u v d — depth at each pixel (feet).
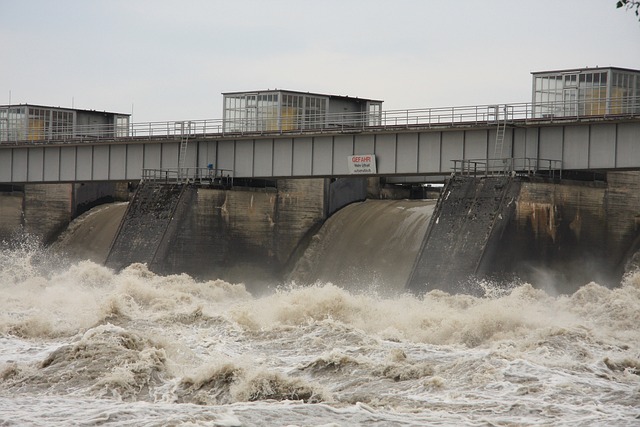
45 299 311.27
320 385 163.94
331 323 224.12
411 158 405.80
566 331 208.85
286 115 499.10
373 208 477.36
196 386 162.40
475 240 353.10
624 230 388.98
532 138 376.89
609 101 374.22
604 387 162.09
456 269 350.64
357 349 200.44
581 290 289.74
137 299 308.81
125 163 485.56
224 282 408.05
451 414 146.10
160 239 436.76
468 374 169.78
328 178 475.72
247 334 225.56
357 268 437.58
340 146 424.46
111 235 530.27
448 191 375.66
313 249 467.93
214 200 451.94
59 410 143.64
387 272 425.28
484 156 387.55
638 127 351.87
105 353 176.24
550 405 150.82
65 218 563.48
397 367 174.70
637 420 142.20
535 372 168.96
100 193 583.17
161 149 475.31
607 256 383.04
